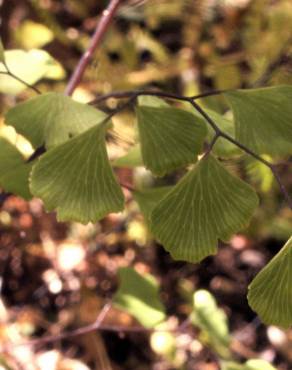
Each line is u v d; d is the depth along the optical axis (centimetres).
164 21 44
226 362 27
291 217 37
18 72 25
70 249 40
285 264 18
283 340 39
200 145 19
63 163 19
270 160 29
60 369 36
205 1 40
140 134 19
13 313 39
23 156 23
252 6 39
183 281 41
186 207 18
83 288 40
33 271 40
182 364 37
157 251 41
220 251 42
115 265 41
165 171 19
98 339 38
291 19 37
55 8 44
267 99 19
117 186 19
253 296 18
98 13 44
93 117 20
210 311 28
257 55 37
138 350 39
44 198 19
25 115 20
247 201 19
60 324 39
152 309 28
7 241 40
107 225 40
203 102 28
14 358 34
